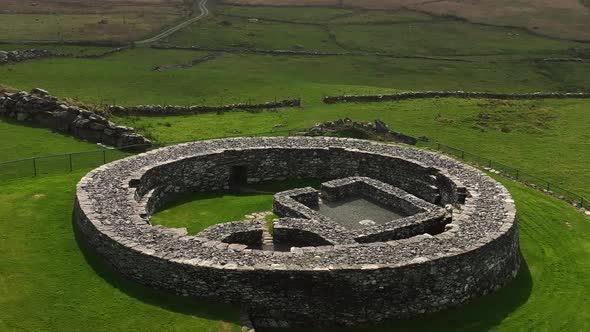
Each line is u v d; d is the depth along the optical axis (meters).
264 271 22.62
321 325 23.17
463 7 158.00
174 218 32.97
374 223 33.22
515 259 28.31
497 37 125.12
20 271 24.91
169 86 64.75
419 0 167.88
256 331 22.81
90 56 84.06
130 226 26.47
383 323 23.47
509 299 25.94
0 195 32.19
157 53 93.25
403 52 108.00
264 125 50.84
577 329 24.05
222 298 23.06
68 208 31.31
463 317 24.23
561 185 43.41
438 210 32.31
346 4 159.12
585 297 26.44
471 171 36.19
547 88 85.38
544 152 50.97
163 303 23.08
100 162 38.81
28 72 65.12
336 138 42.81
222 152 37.69
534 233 32.72
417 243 25.56
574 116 63.06
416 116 58.59
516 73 95.06
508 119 60.03
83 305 22.94
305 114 55.88
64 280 24.47
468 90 80.19
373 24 134.25
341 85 71.25
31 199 31.89
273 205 34.31
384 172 39.09
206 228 29.06
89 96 57.12
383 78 85.00
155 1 160.38
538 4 162.62
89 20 122.19
